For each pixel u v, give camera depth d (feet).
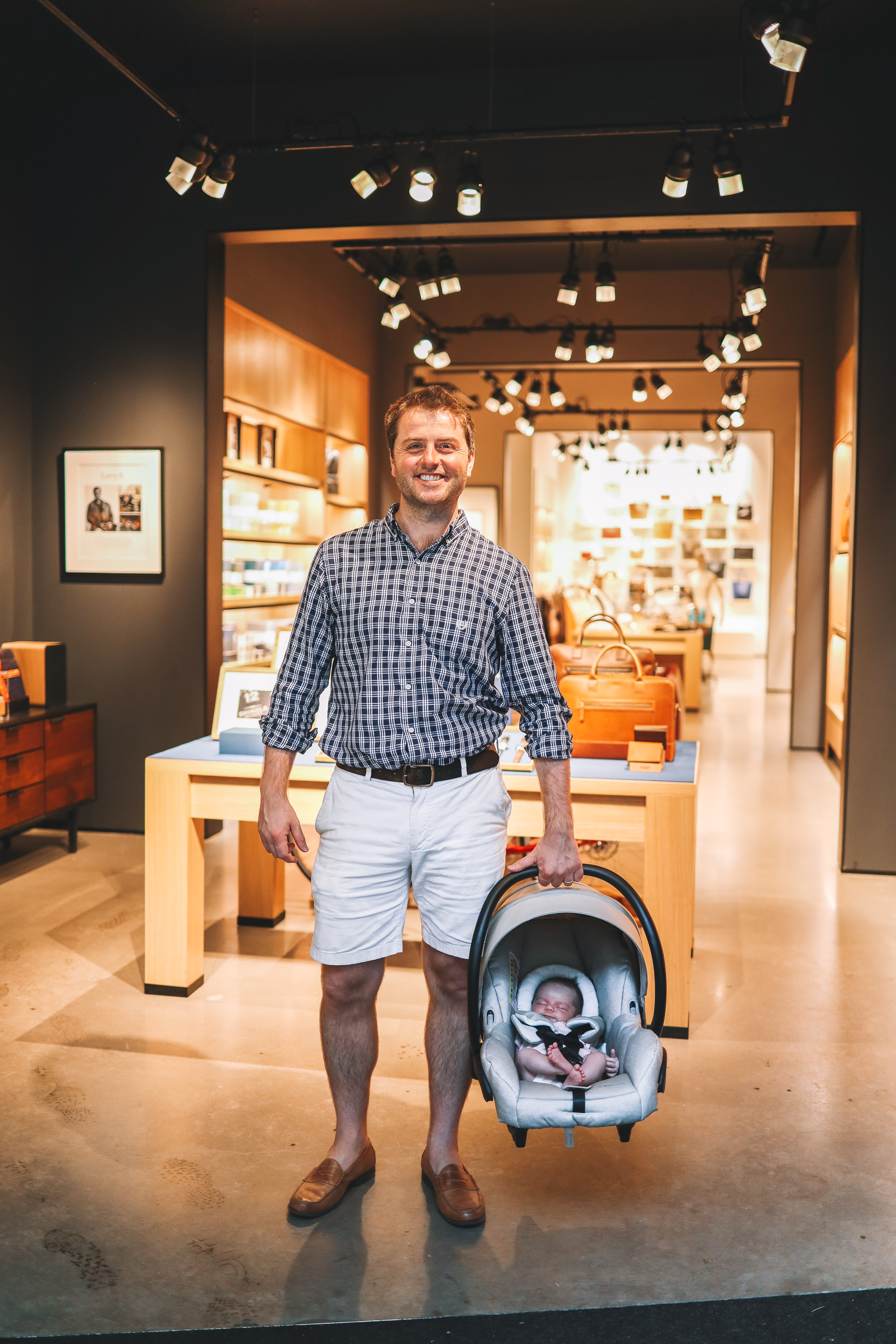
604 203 16.66
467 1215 7.36
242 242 18.56
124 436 18.61
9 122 17.98
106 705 18.99
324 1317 6.42
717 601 55.06
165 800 11.26
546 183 16.80
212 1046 10.24
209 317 18.25
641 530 54.80
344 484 29.68
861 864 17.08
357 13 15.16
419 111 17.01
